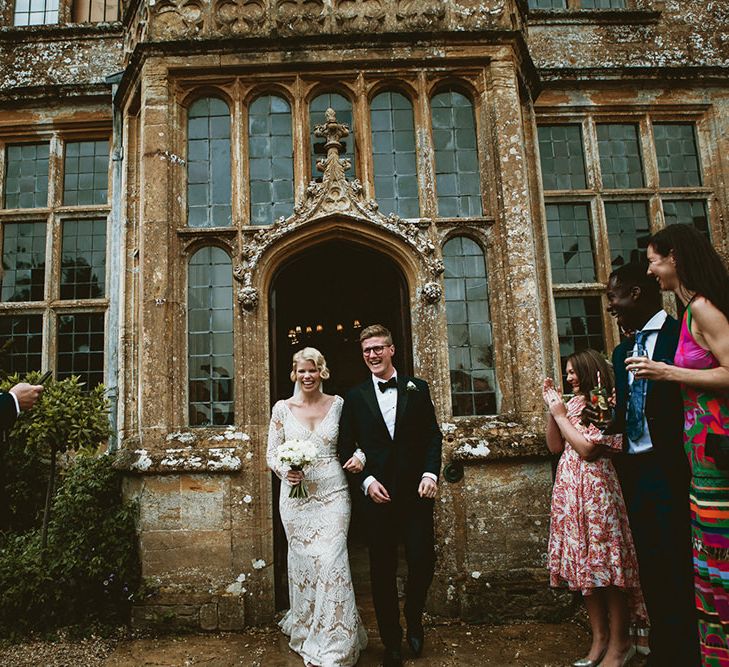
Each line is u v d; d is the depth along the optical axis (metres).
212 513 4.10
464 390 4.48
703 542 2.18
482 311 4.61
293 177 4.77
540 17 6.50
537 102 6.28
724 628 2.11
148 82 4.66
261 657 3.48
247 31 4.77
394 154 4.84
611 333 5.96
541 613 4.00
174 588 3.99
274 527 4.35
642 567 2.68
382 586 3.18
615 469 3.16
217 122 4.84
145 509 4.09
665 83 6.41
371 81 4.86
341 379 8.10
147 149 4.58
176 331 4.43
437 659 3.33
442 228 4.64
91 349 6.00
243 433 4.27
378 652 3.44
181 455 4.12
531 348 4.41
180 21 4.79
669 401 2.55
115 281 5.89
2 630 3.85
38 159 6.43
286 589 4.33
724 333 2.16
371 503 3.24
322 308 7.54
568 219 6.23
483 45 4.83
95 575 4.03
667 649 2.54
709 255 2.27
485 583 4.03
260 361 4.37
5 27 6.48
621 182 6.37
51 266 6.11
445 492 4.17
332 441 3.41
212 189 4.73
